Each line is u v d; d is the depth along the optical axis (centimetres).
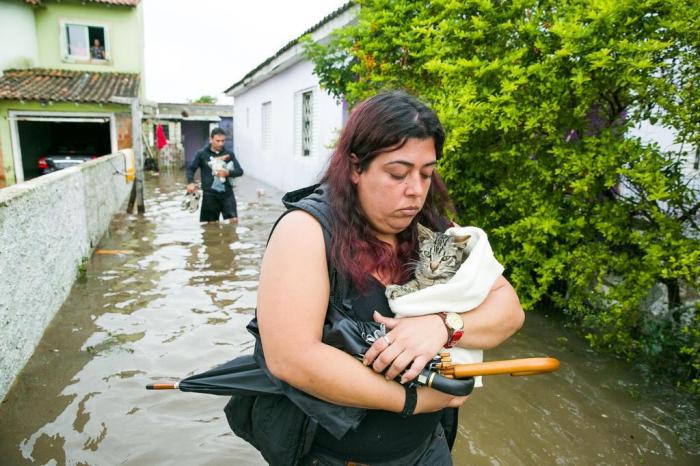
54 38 1881
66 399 340
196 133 2777
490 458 296
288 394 138
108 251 740
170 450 292
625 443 310
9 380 348
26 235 398
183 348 418
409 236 167
